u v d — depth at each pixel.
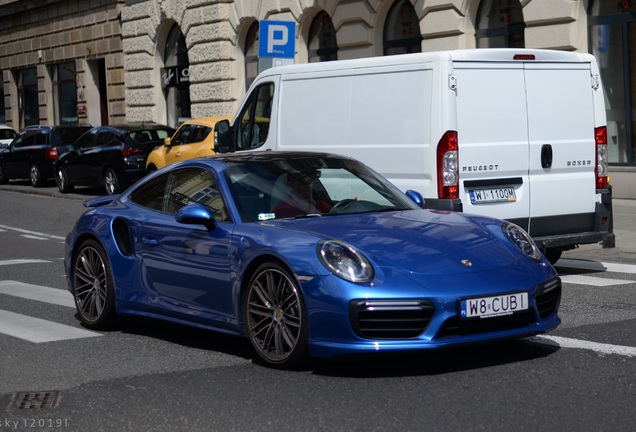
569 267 11.95
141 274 8.21
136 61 35.41
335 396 6.19
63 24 40.31
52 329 8.80
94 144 26.25
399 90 10.58
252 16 29.11
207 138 22.06
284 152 8.38
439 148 10.15
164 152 23.20
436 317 6.41
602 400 5.90
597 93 11.25
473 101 10.29
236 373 6.90
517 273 6.77
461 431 5.40
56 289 11.23
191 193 8.01
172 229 7.89
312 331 6.60
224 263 7.33
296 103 12.01
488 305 6.53
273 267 6.89
